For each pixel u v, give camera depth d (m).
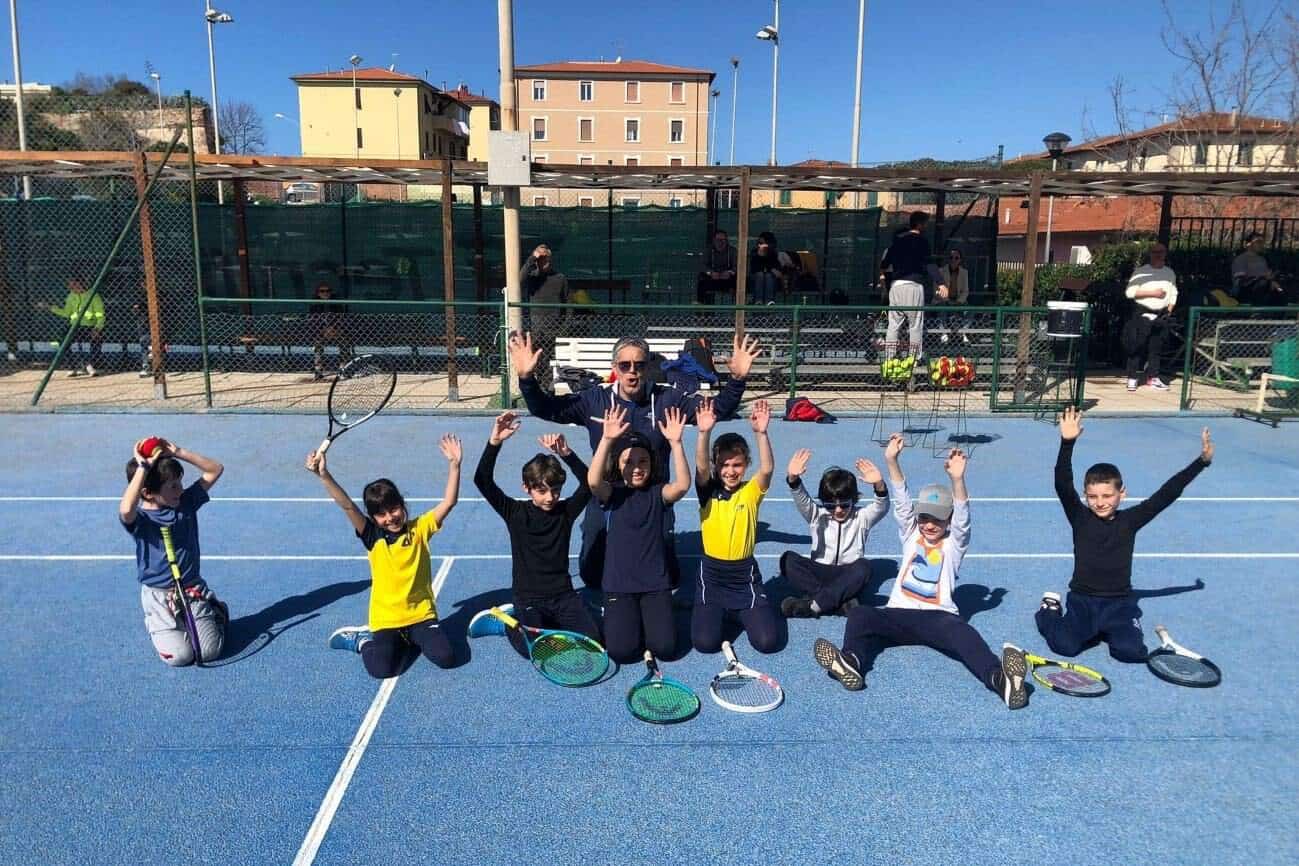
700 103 87.69
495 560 7.04
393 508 5.17
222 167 13.91
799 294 17.44
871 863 3.71
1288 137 21.83
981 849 3.79
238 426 11.70
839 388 14.73
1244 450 10.66
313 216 17.31
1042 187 14.59
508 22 12.34
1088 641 5.63
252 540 7.50
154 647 5.42
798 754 4.44
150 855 3.73
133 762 4.35
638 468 5.32
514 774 4.27
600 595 6.34
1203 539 7.58
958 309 12.54
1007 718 4.77
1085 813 4.01
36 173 14.80
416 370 16.28
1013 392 13.46
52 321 16.75
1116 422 12.29
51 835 3.84
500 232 18.06
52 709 4.82
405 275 17.59
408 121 72.88
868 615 5.42
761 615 5.52
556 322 13.84
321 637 5.69
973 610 6.15
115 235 16.78
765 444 5.50
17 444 10.66
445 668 5.27
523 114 87.62
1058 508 8.50
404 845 3.79
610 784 4.20
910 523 5.69
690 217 18.69
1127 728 4.67
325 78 72.19
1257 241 16.36
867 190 15.36
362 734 4.59
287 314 17.14
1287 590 6.48
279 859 3.71
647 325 15.69
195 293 16.98
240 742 4.52
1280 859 3.73
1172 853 3.77
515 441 11.01
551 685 5.09
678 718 4.68
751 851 3.77
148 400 13.16
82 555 7.11
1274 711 4.84
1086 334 12.52
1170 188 14.86
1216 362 14.64
